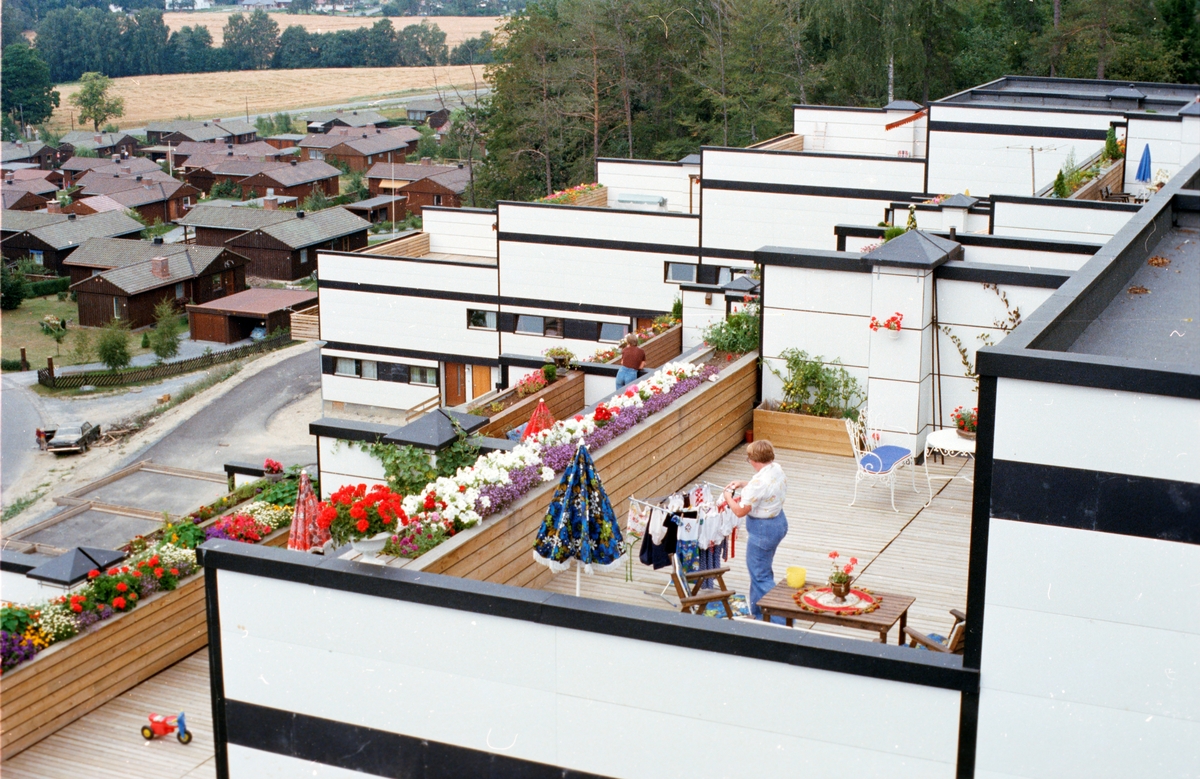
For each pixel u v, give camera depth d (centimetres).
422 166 10681
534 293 3491
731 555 1144
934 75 5928
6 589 1451
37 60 16475
